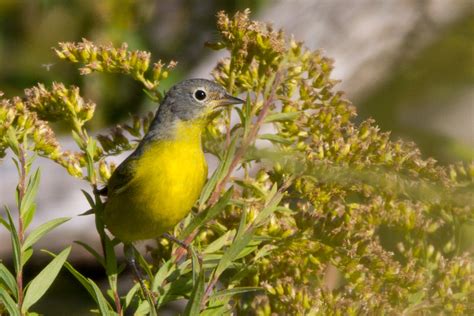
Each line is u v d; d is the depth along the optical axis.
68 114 3.17
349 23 3.55
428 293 3.15
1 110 3.12
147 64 3.18
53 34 3.55
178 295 3.12
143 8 3.56
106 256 3.12
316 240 3.13
